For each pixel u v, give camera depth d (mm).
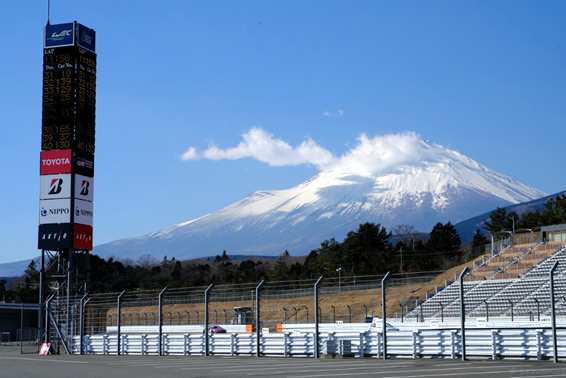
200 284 146000
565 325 46219
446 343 29734
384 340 30344
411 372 22172
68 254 58125
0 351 53344
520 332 27734
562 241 73750
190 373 24391
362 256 132000
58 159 59219
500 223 139250
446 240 140500
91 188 60531
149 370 26453
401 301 66500
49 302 52969
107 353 42812
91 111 61312
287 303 72375
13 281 180375
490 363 26031
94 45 62688
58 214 58438
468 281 66938
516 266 69438
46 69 60844
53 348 46688
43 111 60281
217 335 37281
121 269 161750
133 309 81250
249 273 151125
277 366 26984
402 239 171000
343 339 32938
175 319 75688
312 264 147125
